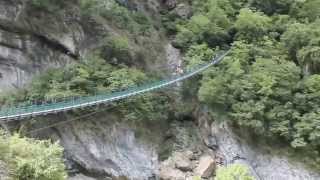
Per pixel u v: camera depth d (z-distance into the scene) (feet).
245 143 139.33
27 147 58.85
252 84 142.51
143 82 143.64
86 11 151.84
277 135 139.13
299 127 134.92
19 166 55.11
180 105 151.84
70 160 124.57
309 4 176.76
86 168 126.41
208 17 174.81
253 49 158.81
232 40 171.12
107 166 129.49
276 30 170.91
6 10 137.80
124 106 135.95
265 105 139.44
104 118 133.69
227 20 173.58
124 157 132.77
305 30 156.56
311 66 151.23
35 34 140.97
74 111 128.67
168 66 167.02
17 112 103.71
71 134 127.13
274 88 142.82
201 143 143.64
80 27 148.97
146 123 141.79
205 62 156.56
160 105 145.07
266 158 137.49
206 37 171.12
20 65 136.87
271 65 148.46
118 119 135.85
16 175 54.90
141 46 163.32
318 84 141.08
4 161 55.72
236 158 137.90
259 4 184.44
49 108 110.63
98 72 136.56
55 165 57.52
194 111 150.30
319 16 171.94
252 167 136.67
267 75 144.25
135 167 133.08
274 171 135.44
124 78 137.08
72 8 149.79
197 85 152.66
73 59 145.18
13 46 137.08
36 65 139.23
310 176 132.87
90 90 131.64
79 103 118.42
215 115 142.82
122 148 133.59
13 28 138.00
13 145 57.88
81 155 126.72
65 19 146.82
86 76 131.95
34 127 121.29
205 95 141.59
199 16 174.19
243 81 143.74
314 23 161.58
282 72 145.48
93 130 130.72
